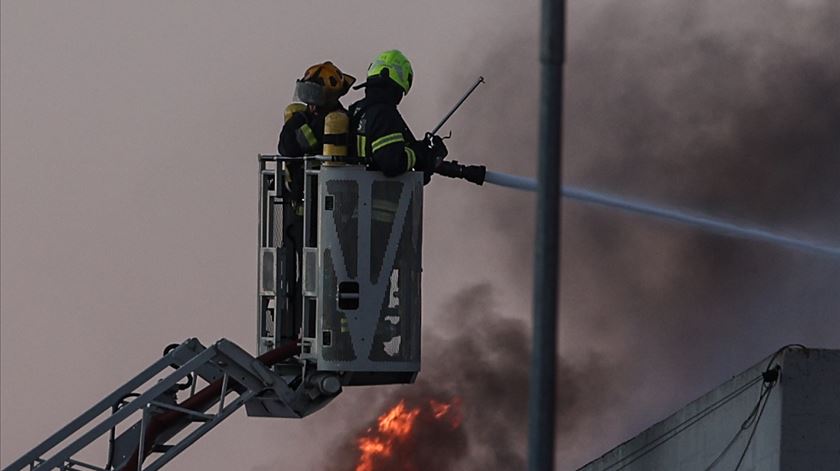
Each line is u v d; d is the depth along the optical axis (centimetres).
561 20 2627
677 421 4312
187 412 4347
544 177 2631
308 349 4369
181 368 4288
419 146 4347
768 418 3919
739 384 4031
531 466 2620
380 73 4309
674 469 4316
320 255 4331
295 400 4369
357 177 4328
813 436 3872
